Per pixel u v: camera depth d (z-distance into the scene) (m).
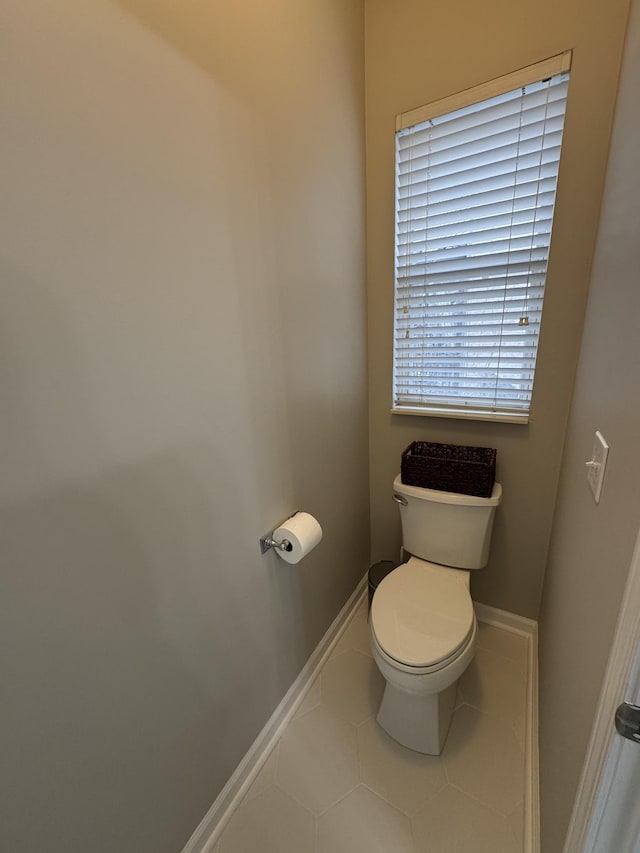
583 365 1.13
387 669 1.17
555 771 0.91
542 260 1.31
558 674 1.02
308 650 1.52
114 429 0.72
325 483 1.50
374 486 1.93
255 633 1.20
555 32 1.10
